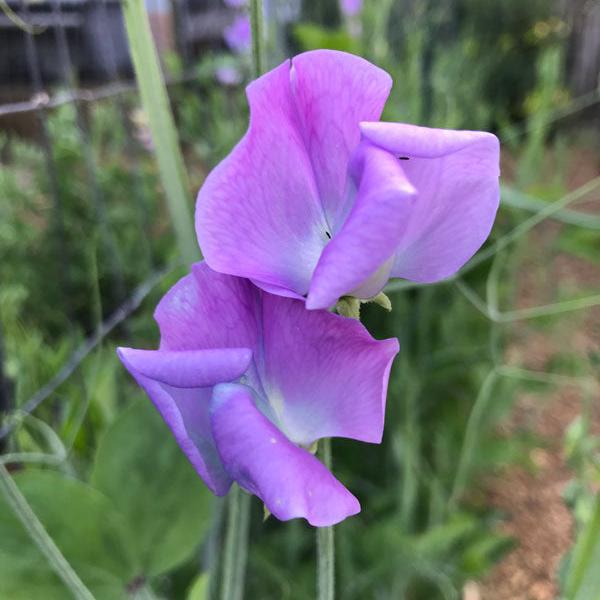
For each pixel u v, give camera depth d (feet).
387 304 0.35
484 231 0.35
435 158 0.34
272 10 0.93
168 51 2.07
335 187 0.34
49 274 1.70
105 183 1.73
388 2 1.44
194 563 0.83
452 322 1.20
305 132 0.34
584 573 0.54
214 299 0.34
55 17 1.02
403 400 1.08
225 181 0.32
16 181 1.80
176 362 0.32
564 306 0.98
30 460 0.66
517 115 4.12
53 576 0.51
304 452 0.32
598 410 1.61
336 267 0.29
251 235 0.33
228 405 0.31
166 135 0.53
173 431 0.34
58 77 3.05
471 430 1.04
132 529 0.54
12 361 0.83
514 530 1.29
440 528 0.96
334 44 1.32
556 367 1.44
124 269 1.66
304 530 1.04
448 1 2.15
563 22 4.04
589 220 0.89
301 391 0.34
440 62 1.63
